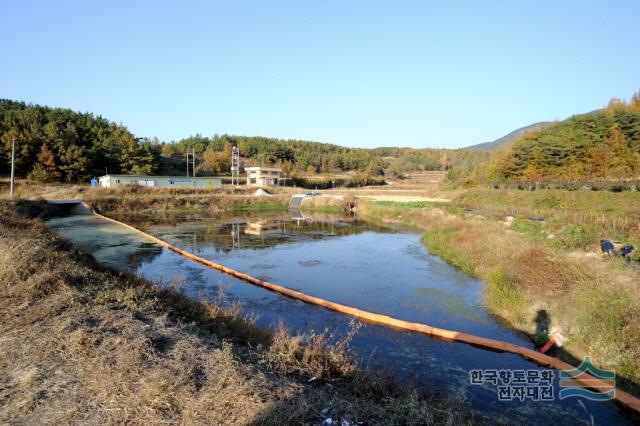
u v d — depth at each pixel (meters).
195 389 3.88
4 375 4.14
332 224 27.41
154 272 12.94
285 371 4.61
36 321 5.45
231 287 11.43
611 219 13.89
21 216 18.14
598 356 6.27
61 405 3.62
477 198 31.44
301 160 89.19
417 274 12.98
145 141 62.34
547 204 23.31
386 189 58.84
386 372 5.66
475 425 4.23
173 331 5.38
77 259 10.01
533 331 7.88
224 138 93.12
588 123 33.72
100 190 36.09
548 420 5.07
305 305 9.90
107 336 4.96
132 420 3.43
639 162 27.80
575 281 8.56
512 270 10.73
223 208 38.31
